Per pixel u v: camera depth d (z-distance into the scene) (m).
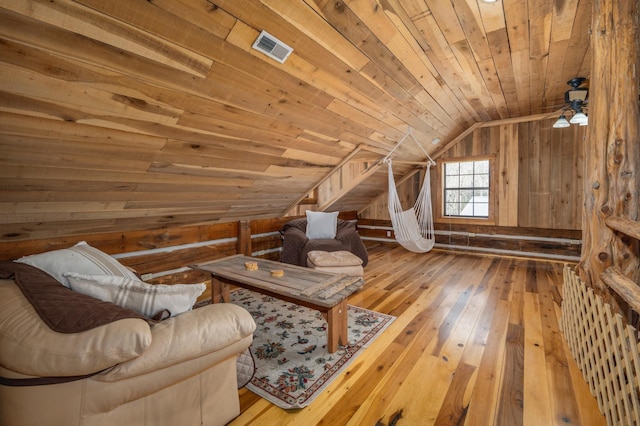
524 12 1.88
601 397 1.51
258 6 1.43
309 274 2.44
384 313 2.73
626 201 1.82
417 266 4.43
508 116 4.53
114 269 1.81
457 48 2.26
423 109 3.32
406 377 1.79
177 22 1.33
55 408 1.03
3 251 2.11
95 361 0.99
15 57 1.16
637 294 1.43
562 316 2.32
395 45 2.07
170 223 3.10
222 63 1.62
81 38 1.21
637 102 1.80
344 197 5.04
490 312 2.73
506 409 1.52
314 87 2.14
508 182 4.78
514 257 4.79
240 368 1.88
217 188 2.84
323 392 1.67
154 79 1.52
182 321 1.26
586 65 2.64
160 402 1.20
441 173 5.37
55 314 1.11
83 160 1.77
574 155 4.31
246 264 2.60
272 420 1.47
